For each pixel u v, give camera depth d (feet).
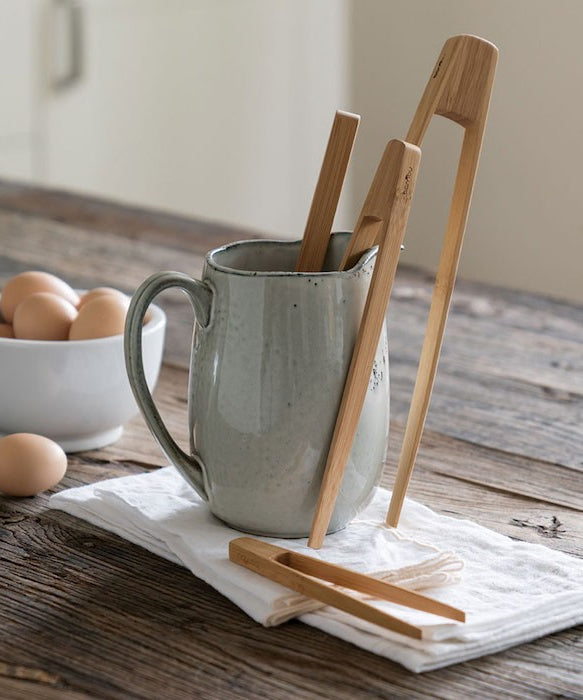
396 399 3.26
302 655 1.90
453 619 1.88
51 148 10.40
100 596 2.12
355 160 9.42
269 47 11.73
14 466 2.55
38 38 10.05
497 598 2.01
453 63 2.11
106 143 10.73
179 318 4.07
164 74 10.95
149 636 1.96
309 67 12.19
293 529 2.25
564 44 7.73
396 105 8.95
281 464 2.17
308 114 12.35
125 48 10.59
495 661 1.89
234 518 2.26
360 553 2.18
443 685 1.81
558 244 8.18
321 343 2.15
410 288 4.36
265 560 2.05
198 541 2.22
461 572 2.13
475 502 2.59
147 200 11.15
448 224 2.28
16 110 10.05
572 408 3.20
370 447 2.26
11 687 1.81
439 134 8.55
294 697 1.77
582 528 2.45
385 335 2.31
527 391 3.33
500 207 8.43
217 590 2.12
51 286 2.94
